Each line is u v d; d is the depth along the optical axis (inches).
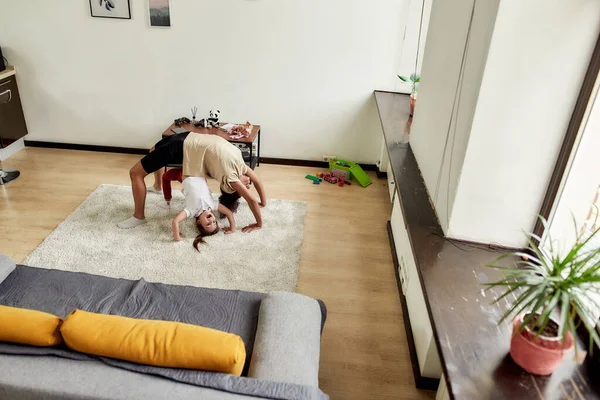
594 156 69.4
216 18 154.9
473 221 82.1
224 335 64.0
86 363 62.0
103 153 177.5
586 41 65.9
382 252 128.5
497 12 65.9
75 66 165.3
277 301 80.9
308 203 150.7
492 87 70.5
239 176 129.6
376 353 95.6
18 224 130.5
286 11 152.7
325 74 161.6
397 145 124.1
